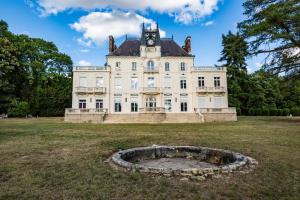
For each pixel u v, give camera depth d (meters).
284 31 28.11
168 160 10.24
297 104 65.56
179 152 10.77
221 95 47.00
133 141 14.57
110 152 11.02
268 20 27.42
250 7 30.02
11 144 13.46
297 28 26.61
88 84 46.41
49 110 55.03
